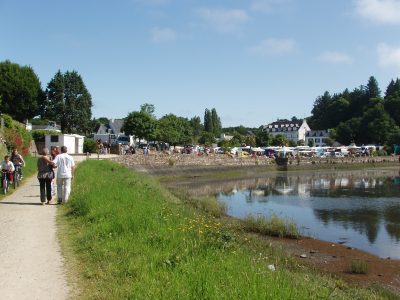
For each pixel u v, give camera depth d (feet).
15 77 270.46
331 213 105.60
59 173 57.41
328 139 540.52
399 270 53.57
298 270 42.24
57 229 41.32
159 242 33.30
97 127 454.40
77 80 332.80
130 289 24.14
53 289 24.90
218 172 257.75
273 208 114.42
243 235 58.80
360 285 44.37
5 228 41.37
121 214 41.55
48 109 322.14
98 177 85.56
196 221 43.29
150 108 332.19
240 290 21.80
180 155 245.45
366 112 513.45
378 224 89.92
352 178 243.81
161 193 86.84
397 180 228.43
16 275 27.35
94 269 28.32
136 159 219.00
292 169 309.22
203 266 26.02
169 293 22.48
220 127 626.64
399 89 557.74
